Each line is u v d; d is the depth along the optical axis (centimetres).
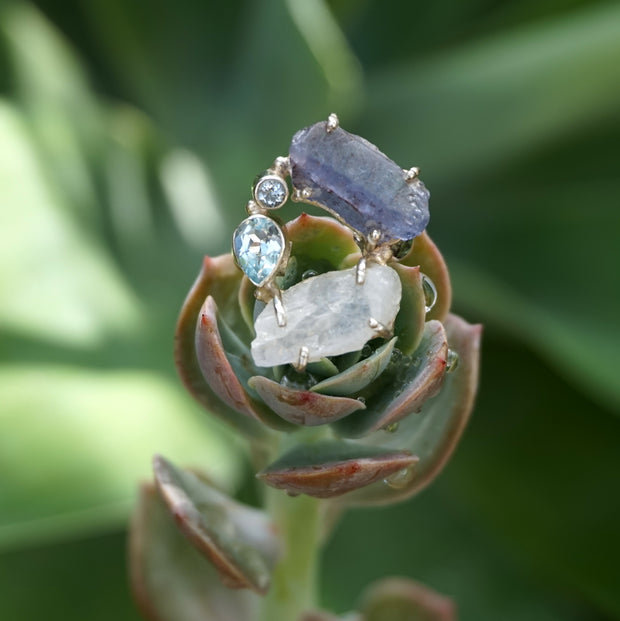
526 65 50
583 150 51
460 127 51
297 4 44
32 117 49
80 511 37
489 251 50
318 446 32
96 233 46
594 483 45
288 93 49
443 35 60
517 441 46
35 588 42
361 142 31
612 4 51
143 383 40
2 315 40
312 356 30
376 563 45
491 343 49
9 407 38
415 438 33
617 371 42
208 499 33
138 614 41
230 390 31
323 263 31
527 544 44
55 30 60
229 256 32
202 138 57
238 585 33
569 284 48
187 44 56
